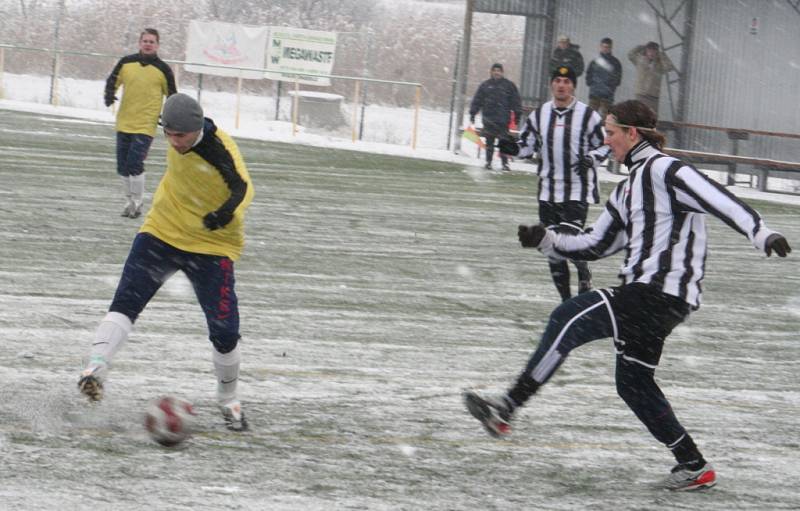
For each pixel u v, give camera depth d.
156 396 19.00
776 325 29.20
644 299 15.31
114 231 35.53
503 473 16.31
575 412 19.88
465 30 77.38
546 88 79.12
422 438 17.80
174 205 16.91
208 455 16.09
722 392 22.09
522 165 74.00
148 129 37.94
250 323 25.06
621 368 15.80
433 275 32.78
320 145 75.88
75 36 103.31
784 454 18.14
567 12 78.44
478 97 70.94
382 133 88.62
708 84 75.62
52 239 33.47
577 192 29.28
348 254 35.16
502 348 24.53
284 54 81.38
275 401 19.27
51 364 20.41
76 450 15.80
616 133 15.82
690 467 15.89
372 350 23.52
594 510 14.93
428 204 49.41
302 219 41.81
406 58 110.69
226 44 81.69
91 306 25.38
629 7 76.75
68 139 63.88
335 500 14.60
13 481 14.36
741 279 36.25
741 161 71.19
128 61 37.66
